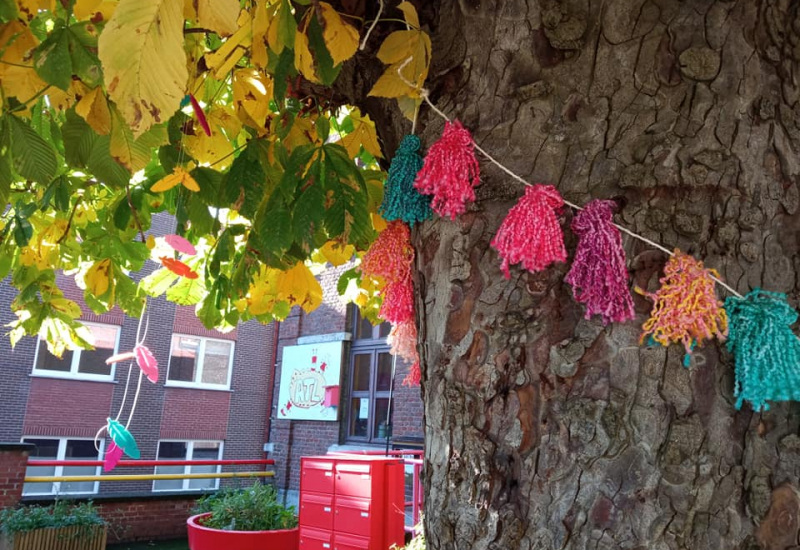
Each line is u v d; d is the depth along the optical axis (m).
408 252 1.47
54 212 3.01
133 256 2.80
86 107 1.29
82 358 10.91
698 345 1.06
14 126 1.37
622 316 1.06
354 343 10.54
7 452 6.96
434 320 1.29
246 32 1.43
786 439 1.05
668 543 1.02
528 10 1.26
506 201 1.21
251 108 1.84
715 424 1.04
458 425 1.21
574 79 1.21
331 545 4.72
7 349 10.16
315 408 10.65
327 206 1.47
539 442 1.11
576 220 1.10
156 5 0.79
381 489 4.64
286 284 2.23
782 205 1.14
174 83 0.82
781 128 1.17
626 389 1.07
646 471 1.04
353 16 1.52
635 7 1.20
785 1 1.22
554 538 1.07
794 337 1.02
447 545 1.20
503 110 1.25
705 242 1.10
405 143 1.33
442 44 1.38
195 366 12.17
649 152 1.14
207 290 3.10
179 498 9.05
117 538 8.21
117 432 2.01
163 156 1.83
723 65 1.16
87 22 1.23
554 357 1.11
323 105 2.07
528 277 1.16
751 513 1.02
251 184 1.63
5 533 6.39
